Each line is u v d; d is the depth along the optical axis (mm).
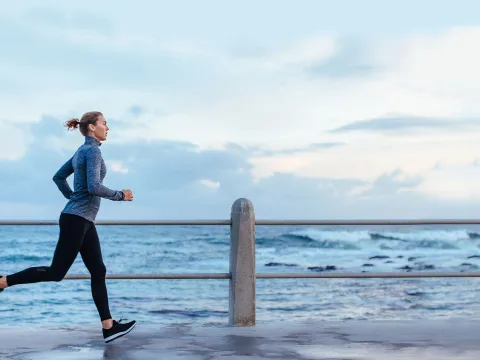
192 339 5246
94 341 5160
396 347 4875
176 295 25078
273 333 5559
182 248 40875
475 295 24609
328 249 38375
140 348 4828
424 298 23891
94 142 5145
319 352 4656
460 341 5145
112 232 43094
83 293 24422
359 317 19828
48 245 40125
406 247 39094
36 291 24734
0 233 40188
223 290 26609
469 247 38656
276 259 36781
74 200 5020
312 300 23281
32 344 5020
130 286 27125
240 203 6188
